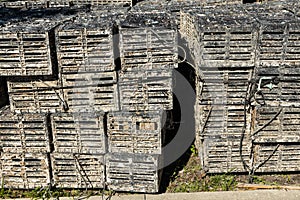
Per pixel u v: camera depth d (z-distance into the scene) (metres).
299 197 5.54
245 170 5.96
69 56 5.23
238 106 5.70
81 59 5.24
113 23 5.45
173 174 6.14
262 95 5.55
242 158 5.91
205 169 5.99
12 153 5.72
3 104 5.93
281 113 5.59
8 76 5.39
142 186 5.67
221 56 5.41
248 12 6.61
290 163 5.89
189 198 5.60
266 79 5.44
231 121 5.77
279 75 5.43
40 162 5.73
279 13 6.39
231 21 5.69
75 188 5.86
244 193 5.67
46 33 5.07
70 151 5.66
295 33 5.28
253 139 5.73
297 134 5.66
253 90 5.56
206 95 5.70
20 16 6.94
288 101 5.52
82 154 5.69
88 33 5.12
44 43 5.12
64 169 5.77
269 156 5.86
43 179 5.80
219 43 5.37
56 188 5.84
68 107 5.48
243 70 5.52
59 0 9.20
